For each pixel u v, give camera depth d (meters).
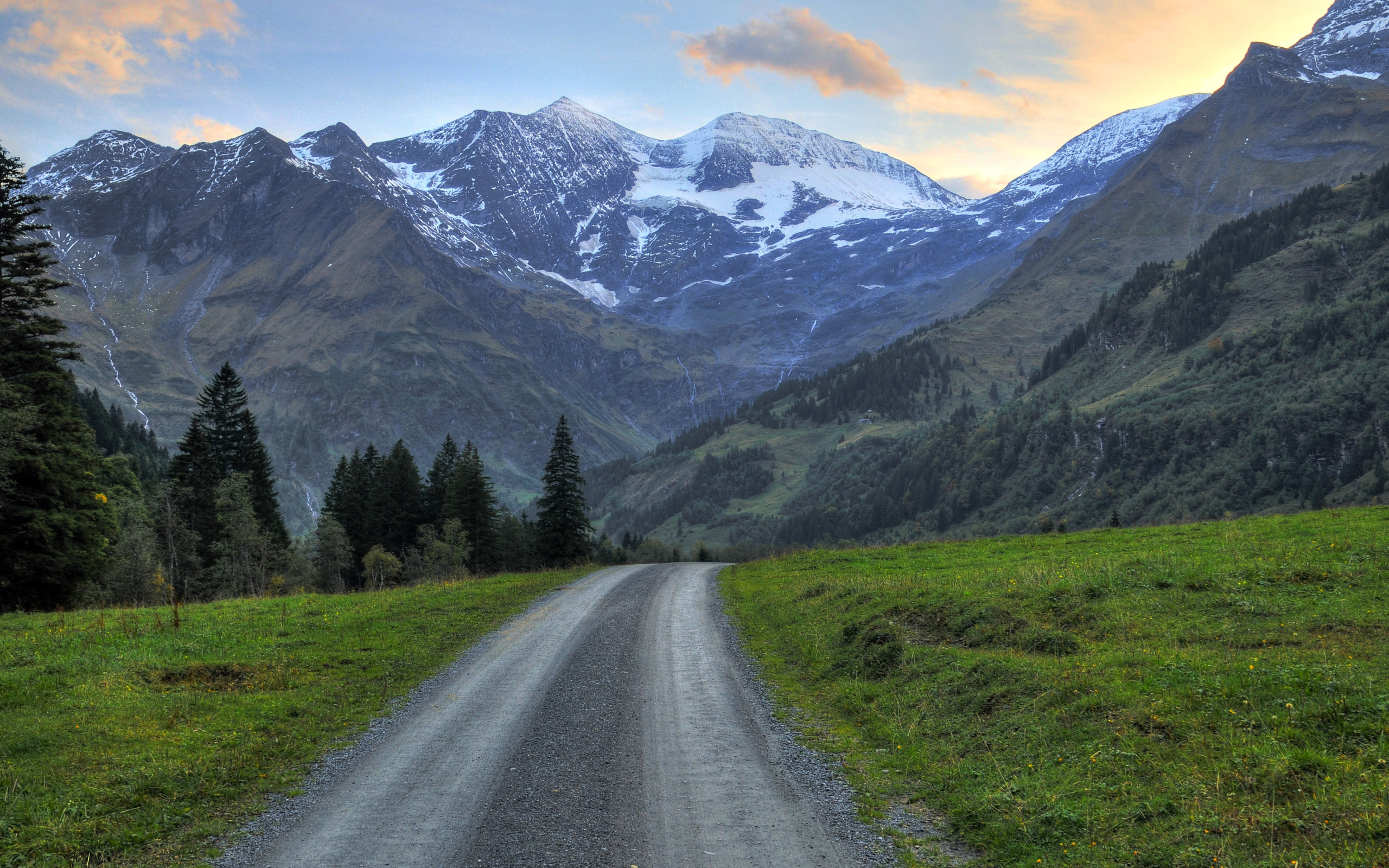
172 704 14.40
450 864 8.73
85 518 37.94
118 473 62.53
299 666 18.30
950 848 9.08
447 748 12.96
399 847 9.22
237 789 11.22
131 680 15.78
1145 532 32.84
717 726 14.12
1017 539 37.34
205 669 16.92
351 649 20.58
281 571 72.88
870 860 8.78
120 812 10.12
